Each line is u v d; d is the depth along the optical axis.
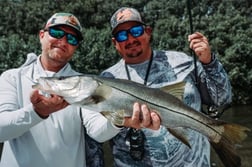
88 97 0.88
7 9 8.96
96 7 9.63
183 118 0.91
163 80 1.12
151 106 0.89
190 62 1.14
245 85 7.90
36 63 1.05
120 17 1.12
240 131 0.88
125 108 0.88
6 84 0.98
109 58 7.68
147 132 1.07
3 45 7.30
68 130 0.97
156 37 8.45
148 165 1.07
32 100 0.84
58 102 0.86
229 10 9.70
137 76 1.13
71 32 1.02
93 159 1.08
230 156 0.89
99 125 0.96
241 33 8.33
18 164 0.94
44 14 9.12
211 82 1.04
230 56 7.92
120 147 1.11
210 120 0.91
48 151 0.94
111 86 0.88
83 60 7.61
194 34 1.02
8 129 0.87
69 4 9.48
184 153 1.06
